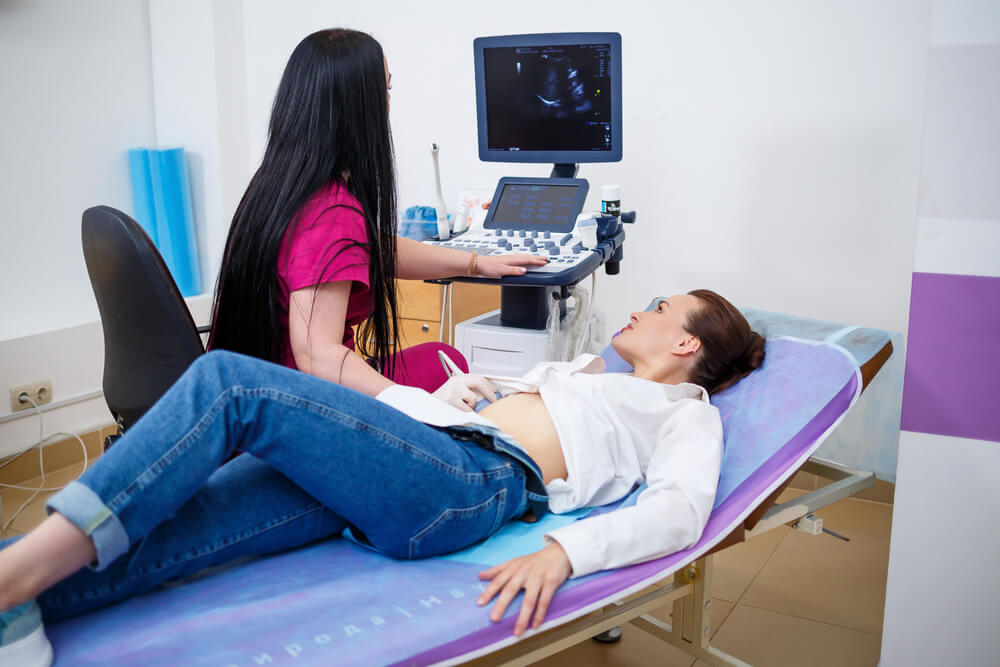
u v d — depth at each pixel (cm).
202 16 317
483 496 129
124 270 149
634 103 272
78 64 307
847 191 246
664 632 172
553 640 133
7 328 281
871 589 209
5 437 265
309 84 145
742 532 148
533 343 222
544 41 220
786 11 245
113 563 108
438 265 199
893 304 246
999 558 154
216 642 101
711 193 266
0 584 90
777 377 167
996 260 145
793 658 181
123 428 173
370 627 107
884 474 250
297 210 142
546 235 224
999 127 142
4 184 290
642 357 171
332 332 144
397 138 320
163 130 336
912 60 232
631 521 126
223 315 151
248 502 120
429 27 304
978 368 150
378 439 117
